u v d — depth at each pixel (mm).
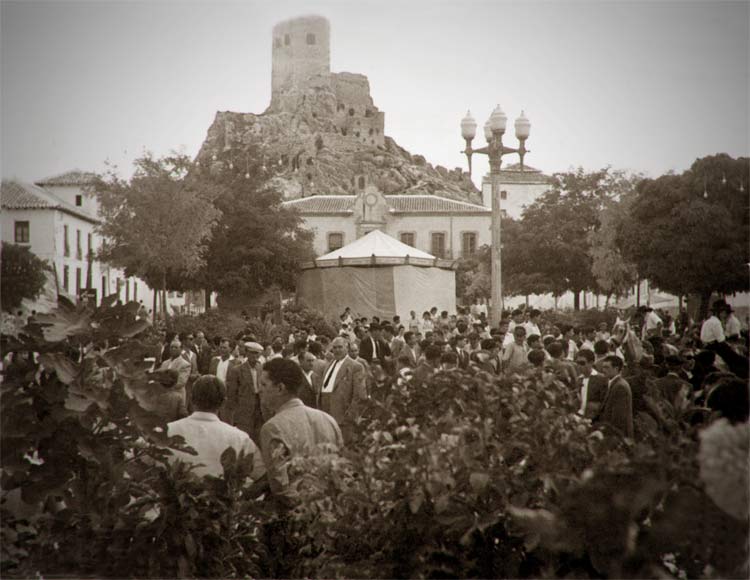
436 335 16578
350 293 35406
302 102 156125
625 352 14922
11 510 5102
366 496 4461
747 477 3188
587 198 47375
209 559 4930
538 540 3898
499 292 20734
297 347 13516
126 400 5012
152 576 4785
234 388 12922
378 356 16219
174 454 5266
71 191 34562
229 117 148375
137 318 5137
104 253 36500
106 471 4918
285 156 140875
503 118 20500
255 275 51000
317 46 157875
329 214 99750
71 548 4816
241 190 51844
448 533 4371
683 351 12828
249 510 5043
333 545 4656
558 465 4312
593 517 3572
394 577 4418
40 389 4941
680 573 4363
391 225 100250
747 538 3408
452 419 4496
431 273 36344
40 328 4973
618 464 3686
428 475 4180
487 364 5859
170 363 11859
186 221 36969
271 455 5402
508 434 4664
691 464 3680
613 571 3586
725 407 4914
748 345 9688
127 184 36344
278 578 5281
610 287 36250
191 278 48844
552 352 9867
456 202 102938
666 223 22375
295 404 5711
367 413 4961
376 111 170000
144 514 5070
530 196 103125
